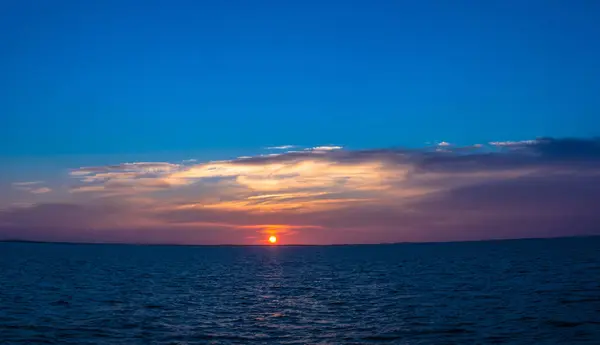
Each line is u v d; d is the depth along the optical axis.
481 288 47.47
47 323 30.83
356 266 95.75
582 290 42.84
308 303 41.06
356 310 36.66
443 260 105.06
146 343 26.03
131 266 98.12
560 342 24.64
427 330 28.33
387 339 26.56
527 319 30.27
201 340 26.88
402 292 47.12
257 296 46.47
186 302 41.97
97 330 29.06
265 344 25.91
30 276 67.88
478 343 25.00
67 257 143.00
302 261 125.44
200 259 140.38
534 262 82.75
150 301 42.28
